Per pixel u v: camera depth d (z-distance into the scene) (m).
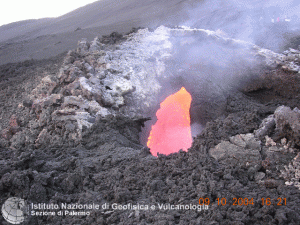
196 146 7.16
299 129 6.33
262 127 7.17
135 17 36.75
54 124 9.10
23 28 55.62
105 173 6.70
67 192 6.17
